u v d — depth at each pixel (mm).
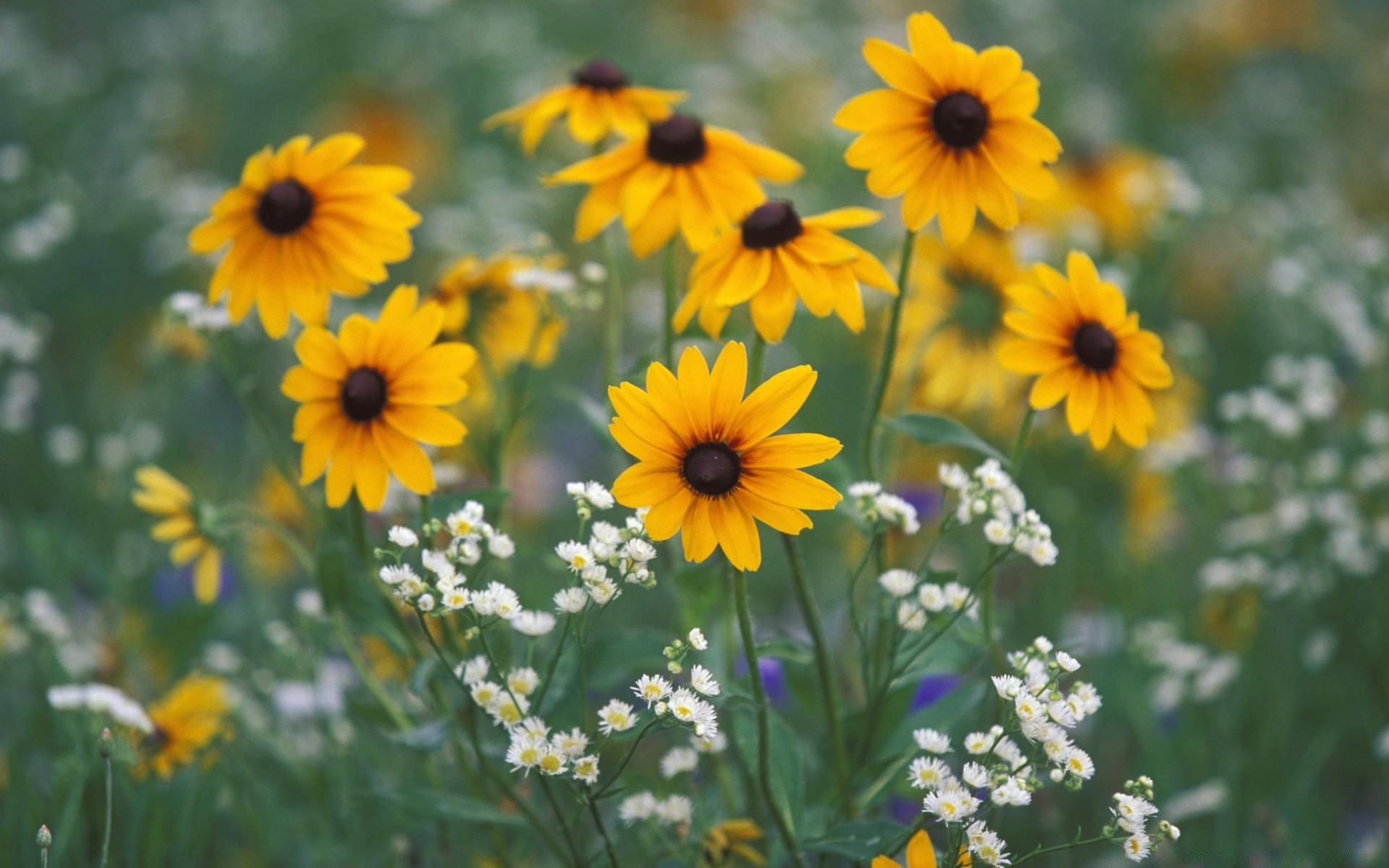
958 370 1259
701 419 995
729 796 1141
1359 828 1272
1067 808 1262
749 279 1050
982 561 1392
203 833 1162
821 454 996
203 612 1272
